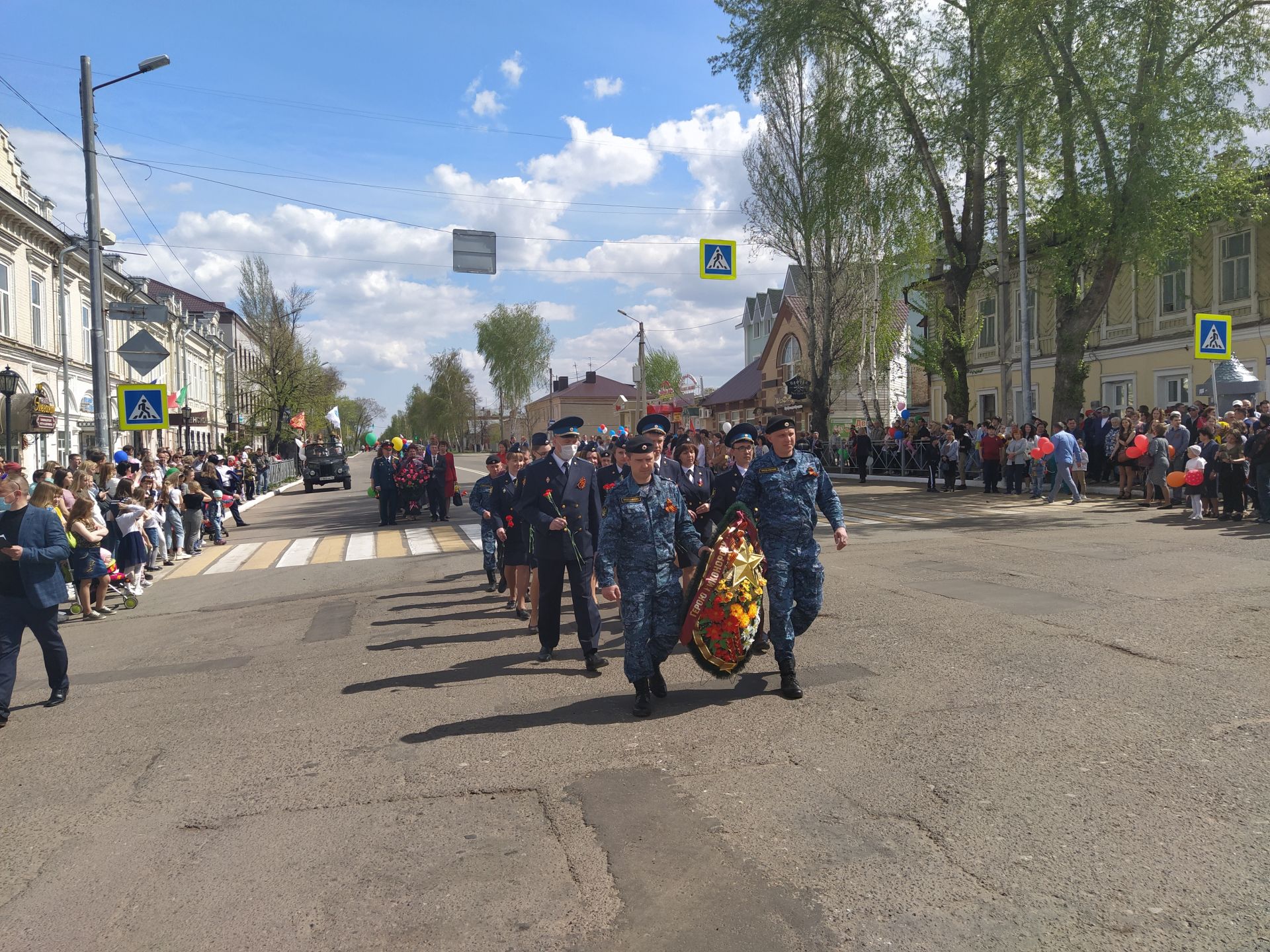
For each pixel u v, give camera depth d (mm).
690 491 8102
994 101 20438
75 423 29109
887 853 3498
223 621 9656
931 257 26234
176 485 15305
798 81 29156
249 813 4234
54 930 3213
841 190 24859
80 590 10422
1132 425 17734
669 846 3648
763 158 30250
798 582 5754
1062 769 4238
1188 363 24859
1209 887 3131
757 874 3379
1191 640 6414
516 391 78000
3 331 24141
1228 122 18797
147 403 15719
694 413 40844
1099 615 7328
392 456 21156
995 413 33906
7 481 6375
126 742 5512
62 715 6242
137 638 9086
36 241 26391
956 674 5883
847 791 4117
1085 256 20609
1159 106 18312
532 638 7816
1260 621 6879
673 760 4621
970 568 10000
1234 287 23406
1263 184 21141
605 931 3033
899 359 43375
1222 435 14164
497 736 5160
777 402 46438
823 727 5016
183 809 4340
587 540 6660
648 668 5418
